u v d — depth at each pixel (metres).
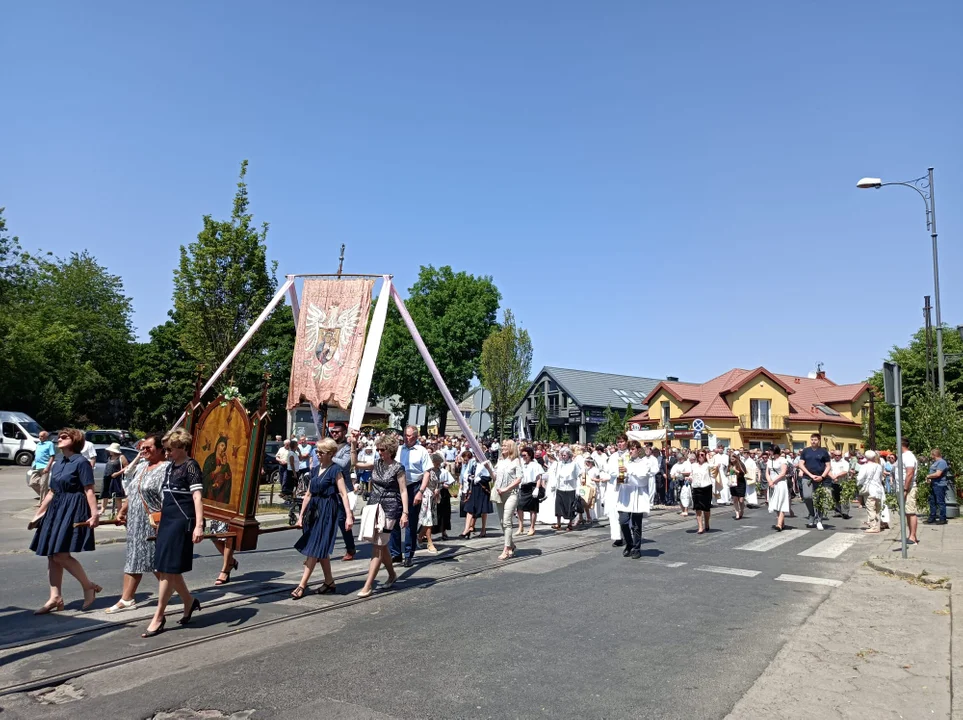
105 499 15.26
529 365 49.16
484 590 8.52
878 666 5.69
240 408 8.70
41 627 6.44
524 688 5.10
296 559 10.59
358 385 12.34
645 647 6.17
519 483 11.15
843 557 11.55
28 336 38.94
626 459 11.50
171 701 4.74
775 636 6.60
